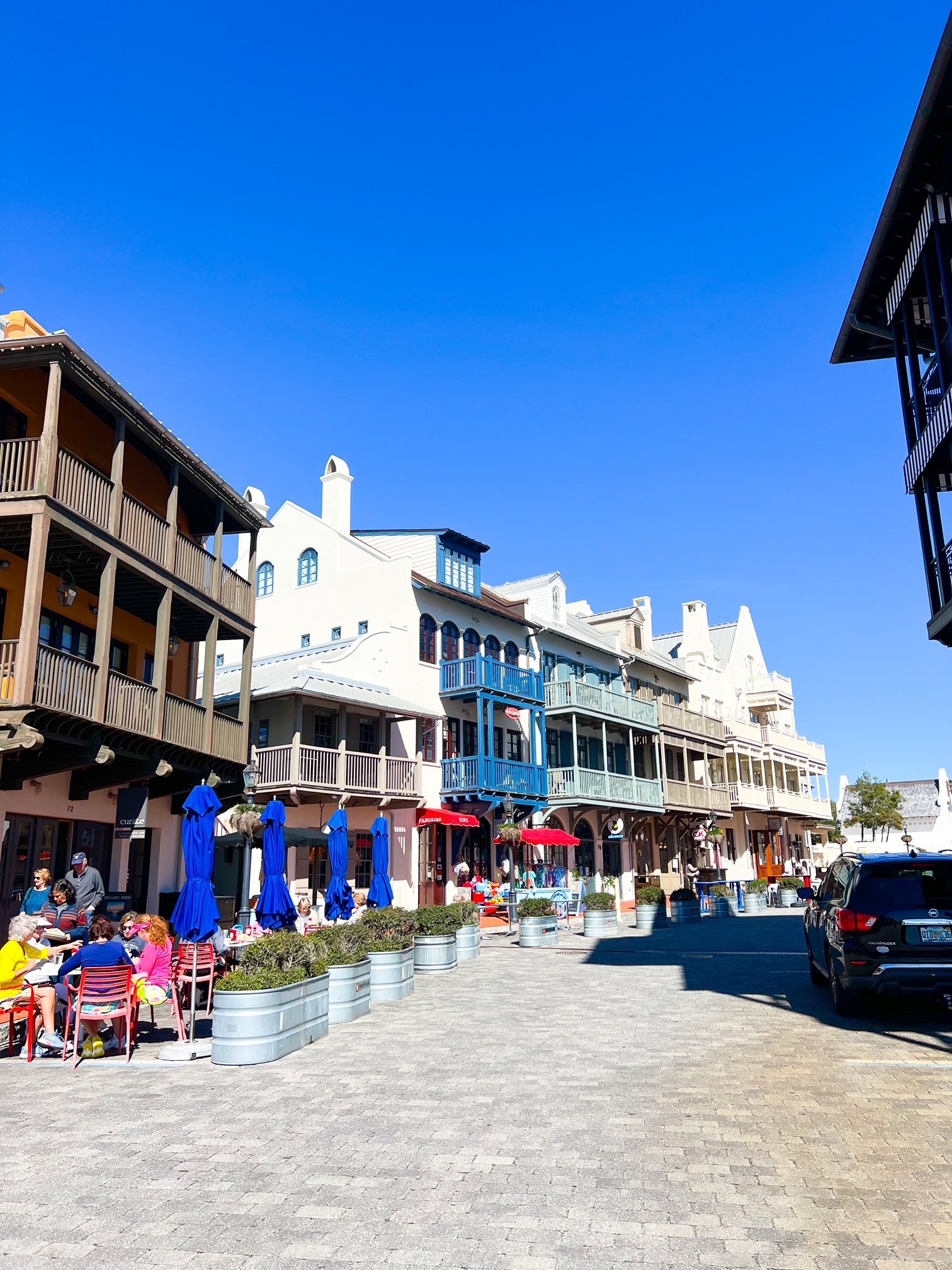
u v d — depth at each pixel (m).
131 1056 9.45
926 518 14.24
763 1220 4.79
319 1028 10.11
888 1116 6.56
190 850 11.15
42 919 9.96
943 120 11.76
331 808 26.14
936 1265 4.23
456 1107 7.05
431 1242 4.59
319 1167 5.71
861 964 9.74
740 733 51.22
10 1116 7.02
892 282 14.98
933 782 68.56
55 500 14.09
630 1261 4.34
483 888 29.19
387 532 32.41
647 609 47.16
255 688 25.44
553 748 36.09
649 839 42.12
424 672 29.23
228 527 22.45
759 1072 7.98
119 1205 5.13
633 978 14.46
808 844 64.19
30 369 16.61
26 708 13.34
